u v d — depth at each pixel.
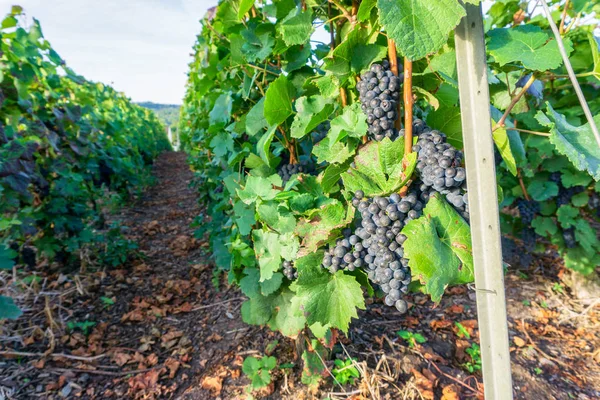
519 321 3.16
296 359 2.56
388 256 1.21
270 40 1.88
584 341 2.88
